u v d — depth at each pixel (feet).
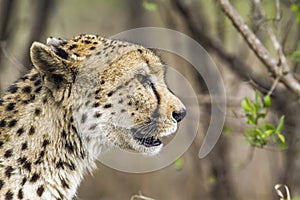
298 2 52.16
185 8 56.24
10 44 66.08
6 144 35.81
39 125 35.88
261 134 43.62
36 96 36.17
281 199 39.91
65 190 36.63
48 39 37.42
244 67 56.80
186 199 65.16
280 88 53.72
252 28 51.52
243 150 68.39
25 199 35.40
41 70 35.27
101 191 72.13
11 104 36.50
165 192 71.41
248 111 43.86
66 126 36.14
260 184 65.98
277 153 60.18
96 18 87.86
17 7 68.44
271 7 56.13
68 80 35.91
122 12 84.12
